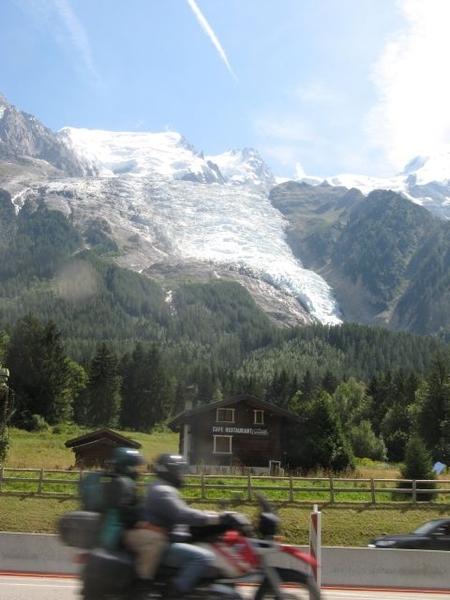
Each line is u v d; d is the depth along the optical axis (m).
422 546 23.28
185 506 8.39
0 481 38.50
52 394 115.50
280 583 8.37
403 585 19.83
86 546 8.38
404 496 38.53
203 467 54.44
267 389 177.62
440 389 94.25
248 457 58.88
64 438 96.12
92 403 132.50
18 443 83.00
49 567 20.00
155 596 8.14
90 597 8.23
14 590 14.33
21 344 116.06
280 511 36.06
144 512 8.31
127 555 8.25
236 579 8.25
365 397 138.38
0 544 20.30
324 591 18.05
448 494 39.47
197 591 8.13
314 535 11.93
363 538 33.72
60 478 41.06
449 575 19.83
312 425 58.44
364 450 92.56
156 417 147.75
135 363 149.12
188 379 182.25
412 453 44.94
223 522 8.45
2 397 52.91
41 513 35.38
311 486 40.09
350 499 37.91
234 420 59.34
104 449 54.94
